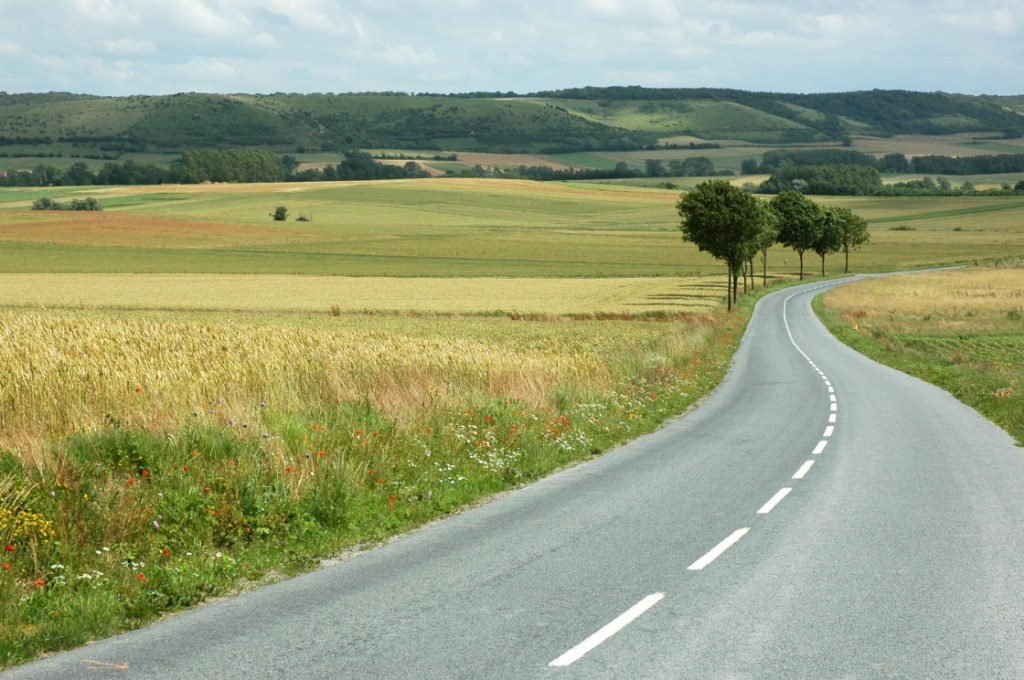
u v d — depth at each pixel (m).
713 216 73.44
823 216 123.38
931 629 7.08
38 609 7.81
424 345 28.23
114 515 9.90
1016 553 9.33
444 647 6.80
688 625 7.24
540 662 6.48
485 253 141.88
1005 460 15.30
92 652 6.96
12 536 9.05
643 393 24.53
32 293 83.69
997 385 25.88
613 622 7.33
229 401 15.72
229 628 7.40
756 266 142.25
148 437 12.70
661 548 9.72
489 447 15.37
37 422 13.51
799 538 10.12
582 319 66.62
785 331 58.84
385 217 195.12
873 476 13.96
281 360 20.78
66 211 180.12
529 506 12.07
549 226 189.38
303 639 7.05
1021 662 6.38
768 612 7.54
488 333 51.38
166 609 8.02
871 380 31.39
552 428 17.42
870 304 79.62
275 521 10.60
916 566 8.89
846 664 6.39
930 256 156.12
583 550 9.66
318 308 72.75
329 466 12.16
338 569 9.19
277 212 185.75
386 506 11.69
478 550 9.75
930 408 23.30
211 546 9.97
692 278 112.19
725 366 37.38
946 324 59.91
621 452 16.84
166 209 199.88
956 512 11.34
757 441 18.00
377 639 7.00
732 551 9.57
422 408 16.78
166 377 16.58
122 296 82.44
